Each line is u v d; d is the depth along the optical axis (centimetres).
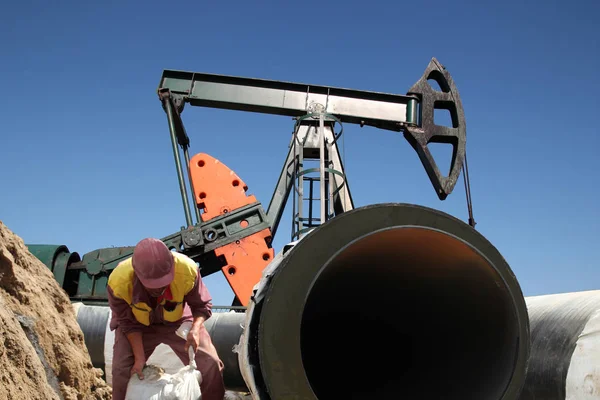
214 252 1363
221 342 675
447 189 1425
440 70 1490
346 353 556
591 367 474
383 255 438
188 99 1416
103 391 618
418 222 362
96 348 712
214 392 478
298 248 342
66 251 1349
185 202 1346
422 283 466
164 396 434
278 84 1432
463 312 447
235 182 1399
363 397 508
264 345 330
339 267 434
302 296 338
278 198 1412
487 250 369
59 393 547
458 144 1458
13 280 565
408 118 1450
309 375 544
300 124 1364
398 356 530
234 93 1420
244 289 1297
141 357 464
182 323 500
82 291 1300
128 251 1326
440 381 459
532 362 536
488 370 399
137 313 472
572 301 551
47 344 563
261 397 347
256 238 1332
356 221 352
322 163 1176
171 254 455
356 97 1452
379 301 512
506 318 382
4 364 464
